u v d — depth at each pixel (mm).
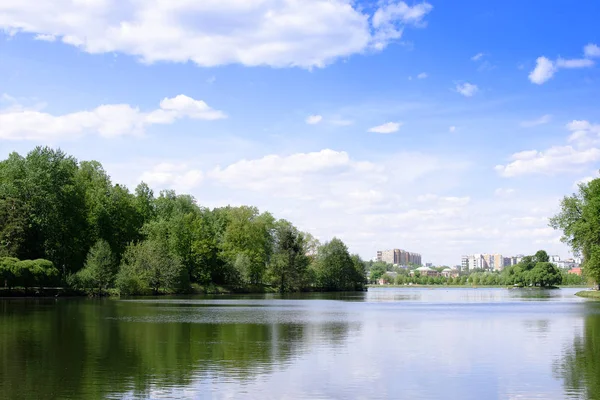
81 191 119375
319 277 186500
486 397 21391
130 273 116062
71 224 111875
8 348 32844
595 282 118250
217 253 153750
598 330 44594
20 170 111000
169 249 137250
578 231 103438
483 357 30562
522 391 22328
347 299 119375
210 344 35469
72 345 34344
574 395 21625
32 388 22312
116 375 24953
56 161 113562
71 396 21047
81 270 109250
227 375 25219
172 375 25109
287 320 55312
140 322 50344
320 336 40625
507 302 100750
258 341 37281
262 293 161875
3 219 99688
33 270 94688
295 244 170750
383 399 21094
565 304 90625
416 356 31016
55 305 76812
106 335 39625
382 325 50156
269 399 20891
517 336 40625
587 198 107812
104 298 104875
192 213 153500
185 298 112438
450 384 23562
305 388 22719
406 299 121938
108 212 126125
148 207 158250
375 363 28641
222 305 84938
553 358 30156
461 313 67812
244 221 163375
